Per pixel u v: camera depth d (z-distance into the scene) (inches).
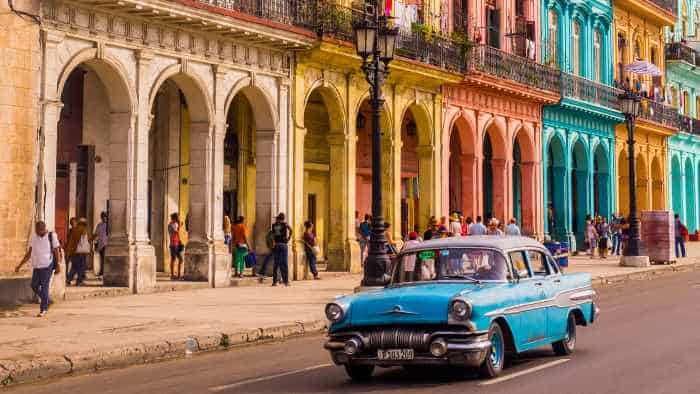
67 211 986.1
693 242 2285.9
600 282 1125.1
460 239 476.1
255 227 1056.8
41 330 601.9
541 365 461.4
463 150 1403.8
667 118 2055.9
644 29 2034.9
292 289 934.4
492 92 1428.4
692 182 2310.5
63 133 981.2
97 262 1006.4
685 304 803.4
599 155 1843.0
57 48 787.4
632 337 573.6
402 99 1245.7
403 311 409.7
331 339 423.8
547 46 1624.0
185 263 962.1
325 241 1306.6
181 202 1090.1
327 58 1095.6
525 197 1568.7
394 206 1229.1
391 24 1116.5
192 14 882.8
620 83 1873.8
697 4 2423.7
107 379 469.7
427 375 441.7
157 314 698.8
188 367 503.8
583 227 1765.5
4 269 743.1
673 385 399.2
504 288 438.0
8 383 458.3
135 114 868.6
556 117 1638.8
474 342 400.8
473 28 1405.0
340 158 1150.3
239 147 1163.9
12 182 749.9
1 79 744.3
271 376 456.4
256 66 1018.1
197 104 956.6
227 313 709.3
